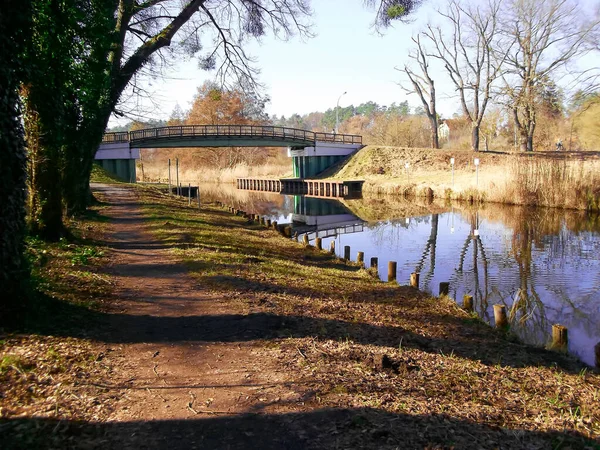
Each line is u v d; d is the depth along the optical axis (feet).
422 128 260.83
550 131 193.57
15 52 19.97
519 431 15.67
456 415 16.19
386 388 17.70
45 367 17.47
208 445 13.46
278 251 50.47
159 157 303.68
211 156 248.93
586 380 21.97
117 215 68.33
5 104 19.27
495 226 80.02
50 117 37.17
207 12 72.02
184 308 26.40
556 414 17.37
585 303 39.22
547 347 27.84
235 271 35.81
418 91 184.44
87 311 24.61
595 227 76.59
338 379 18.03
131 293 29.09
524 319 35.22
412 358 21.66
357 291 36.27
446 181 131.54
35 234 38.24
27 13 20.22
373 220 94.07
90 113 51.39
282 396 16.38
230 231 60.95
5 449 12.53
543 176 97.35
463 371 20.85
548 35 144.36
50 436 13.39
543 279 46.88
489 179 111.75
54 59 35.45
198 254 41.42
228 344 21.31
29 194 38.58
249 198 158.61
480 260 55.83
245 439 13.78
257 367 18.86
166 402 15.87
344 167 181.88
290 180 181.37
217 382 17.47
